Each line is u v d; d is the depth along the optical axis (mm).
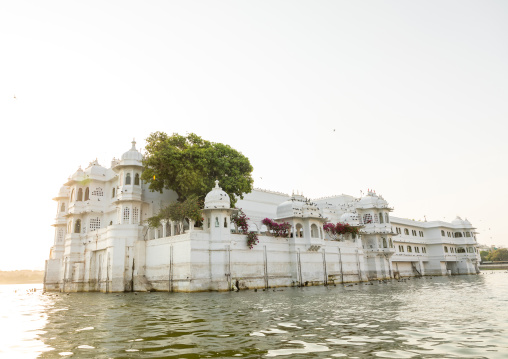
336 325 14922
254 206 60406
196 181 40312
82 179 57344
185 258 36812
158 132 44188
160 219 42000
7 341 13047
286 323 15617
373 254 63875
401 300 24781
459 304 21516
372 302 23797
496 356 9727
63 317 19906
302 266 46188
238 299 27453
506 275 68500
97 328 15523
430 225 84250
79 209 56062
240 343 11828
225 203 39094
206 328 14742
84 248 51969
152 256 42250
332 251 51875
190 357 10195
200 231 37750
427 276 79000
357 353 10289
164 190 51531
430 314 17594
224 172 44594
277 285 43000
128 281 42656
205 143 45906
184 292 36250
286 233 46594
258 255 41625
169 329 14719
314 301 25078
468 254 86438
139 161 49625
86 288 47812
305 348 10984
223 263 37750
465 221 89625
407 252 76625
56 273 59125
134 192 48344
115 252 42875
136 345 11891
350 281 53844
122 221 47281
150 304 25672
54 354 10922
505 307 19484
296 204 48438
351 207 68312
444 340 11734
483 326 14023
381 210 68250
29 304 29859
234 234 39594
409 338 12133
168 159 40188
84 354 10859
